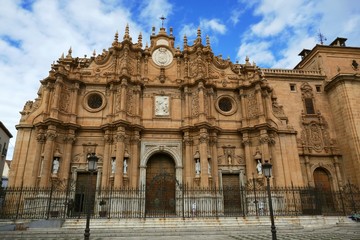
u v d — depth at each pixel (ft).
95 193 94.38
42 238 56.39
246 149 105.19
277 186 99.76
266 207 93.50
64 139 97.66
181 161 103.19
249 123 109.40
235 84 116.98
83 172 98.37
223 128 110.11
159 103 110.52
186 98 109.50
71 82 105.81
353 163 111.96
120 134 96.89
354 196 107.34
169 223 69.82
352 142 113.09
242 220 74.59
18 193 88.38
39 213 81.92
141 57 115.24
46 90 101.60
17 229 64.08
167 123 108.37
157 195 100.27
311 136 121.08
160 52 118.73
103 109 106.42
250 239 54.03
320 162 118.11
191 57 117.80
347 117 116.47
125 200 90.07
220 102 115.85
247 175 102.37
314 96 127.85
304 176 115.03
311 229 70.13
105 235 59.72
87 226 46.47
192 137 104.42
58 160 93.86
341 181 114.52
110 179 93.81
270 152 103.86
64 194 90.27
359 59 138.10
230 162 105.09
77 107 104.63
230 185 103.96
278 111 114.83
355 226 76.48
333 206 112.98
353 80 120.67
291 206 98.48
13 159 92.63
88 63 112.37
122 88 103.60
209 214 90.02
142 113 108.47
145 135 104.94
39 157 92.58
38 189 83.71
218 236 59.26
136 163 99.04
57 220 67.56
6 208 85.56
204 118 103.09
